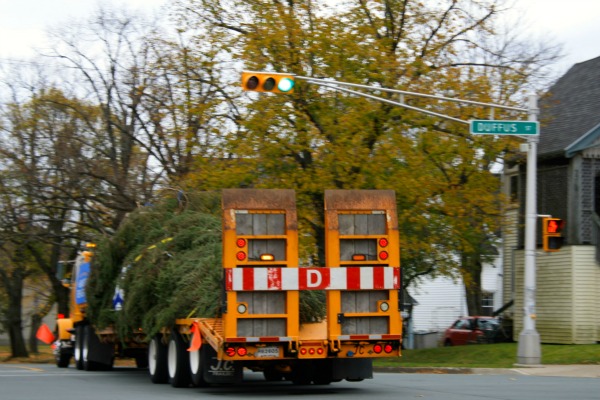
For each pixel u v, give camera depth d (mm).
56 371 30562
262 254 17828
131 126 48844
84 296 30594
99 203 51500
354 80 37719
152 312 21547
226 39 41719
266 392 19297
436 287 64125
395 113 38094
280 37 37750
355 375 18984
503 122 28578
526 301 29078
